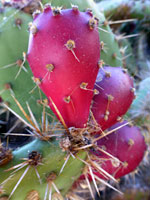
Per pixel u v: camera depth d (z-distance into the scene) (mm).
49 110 190
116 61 231
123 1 324
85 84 130
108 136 181
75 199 193
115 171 186
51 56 125
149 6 327
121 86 161
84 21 127
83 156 157
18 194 160
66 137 148
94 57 129
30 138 206
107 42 225
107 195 299
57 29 123
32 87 194
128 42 341
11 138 219
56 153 159
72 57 124
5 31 193
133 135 186
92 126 151
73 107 138
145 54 361
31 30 125
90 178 191
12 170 158
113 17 333
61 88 132
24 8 197
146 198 301
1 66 192
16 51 194
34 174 159
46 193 161
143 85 260
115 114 161
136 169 217
